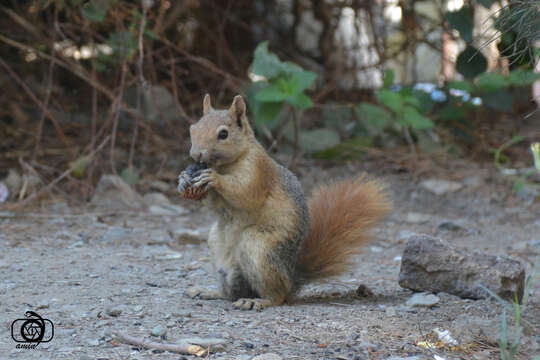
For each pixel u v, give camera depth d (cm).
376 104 1691
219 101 1625
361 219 813
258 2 1861
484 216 1318
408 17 1675
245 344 591
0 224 1127
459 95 1589
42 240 1039
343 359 564
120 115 1591
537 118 1862
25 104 1573
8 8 1555
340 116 1658
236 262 745
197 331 623
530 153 1620
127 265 902
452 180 1466
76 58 1543
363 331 637
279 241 730
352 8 1667
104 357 552
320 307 738
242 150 707
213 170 698
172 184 1416
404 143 1656
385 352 585
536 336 647
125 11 1352
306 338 614
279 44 1873
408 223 1262
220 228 750
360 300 789
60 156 1454
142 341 580
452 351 601
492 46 1598
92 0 1253
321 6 1758
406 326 661
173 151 1526
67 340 594
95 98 1327
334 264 797
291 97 1296
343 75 1692
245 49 1864
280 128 1571
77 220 1177
